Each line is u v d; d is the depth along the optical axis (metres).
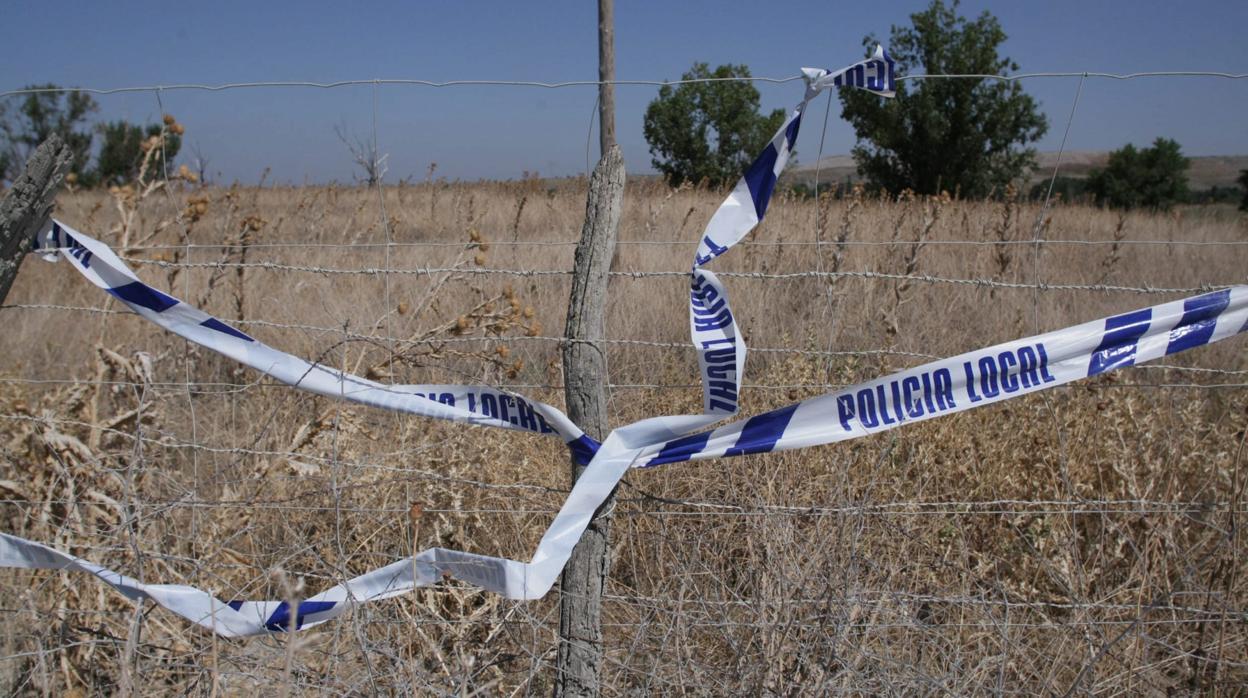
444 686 2.52
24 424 2.97
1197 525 3.23
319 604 2.40
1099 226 10.85
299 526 3.06
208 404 4.08
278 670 2.50
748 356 4.76
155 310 2.57
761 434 2.34
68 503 2.80
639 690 2.48
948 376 2.38
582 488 2.26
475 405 2.42
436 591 2.82
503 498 3.13
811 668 2.36
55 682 2.64
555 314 5.08
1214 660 2.50
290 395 3.66
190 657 2.64
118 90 2.54
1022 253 7.30
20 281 5.96
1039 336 2.38
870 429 2.37
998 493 3.29
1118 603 2.87
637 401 3.64
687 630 2.51
